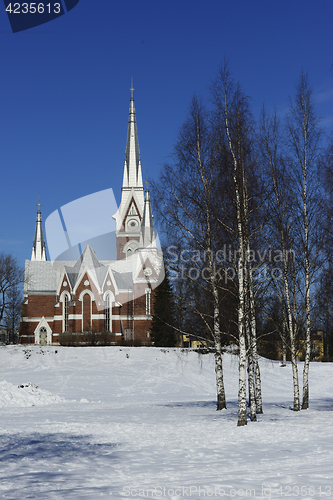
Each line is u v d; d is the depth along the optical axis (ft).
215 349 89.61
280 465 37.37
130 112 381.19
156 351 211.00
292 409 92.12
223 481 32.45
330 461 38.04
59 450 47.16
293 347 89.61
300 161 87.81
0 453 45.80
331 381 162.61
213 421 69.31
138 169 370.94
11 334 379.35
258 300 79.71
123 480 33.83
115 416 78.13
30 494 29.71
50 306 331.36
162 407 98.37
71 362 191.93
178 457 42.68
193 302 84.12
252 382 72.28
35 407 102.53
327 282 89.61
